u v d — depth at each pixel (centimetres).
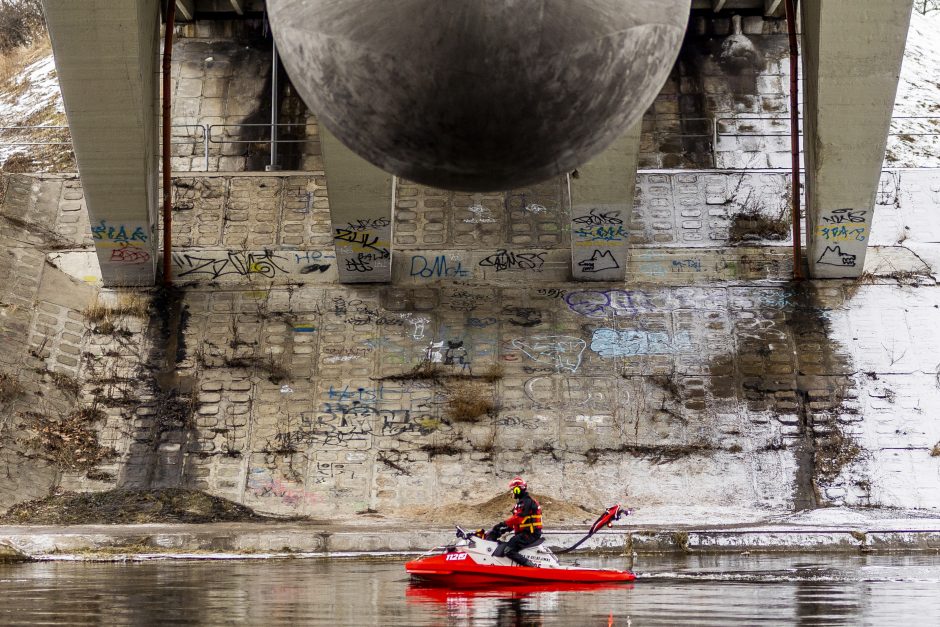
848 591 3094
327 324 6378
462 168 2020
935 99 8150
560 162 2048
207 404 6009
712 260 6700
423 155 2003
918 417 5950
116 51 5738
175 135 7512
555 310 6450
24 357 6038
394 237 6894
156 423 5931
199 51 7931
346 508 5603
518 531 3506
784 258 6694
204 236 6831
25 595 3016
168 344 6253
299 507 5600
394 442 5888
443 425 5950
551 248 6819
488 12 1759
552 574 3434
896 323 6325
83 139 5962
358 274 6512
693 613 2586
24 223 6738
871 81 5894
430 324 6381
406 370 6172
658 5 1920
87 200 6138
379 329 6353
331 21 1886
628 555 4547
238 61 7862
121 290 6481
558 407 6025
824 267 6456
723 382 6116
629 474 5775
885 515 5528
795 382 6100
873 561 4209
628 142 6122
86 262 6606
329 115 2028
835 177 6159
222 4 8012
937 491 5681
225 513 5516
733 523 5300
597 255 6481
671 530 4772
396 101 1888
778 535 4734
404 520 5500
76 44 5700
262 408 6000
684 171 7169
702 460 5825
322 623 2416
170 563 4266
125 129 5956
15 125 7831
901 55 5809
